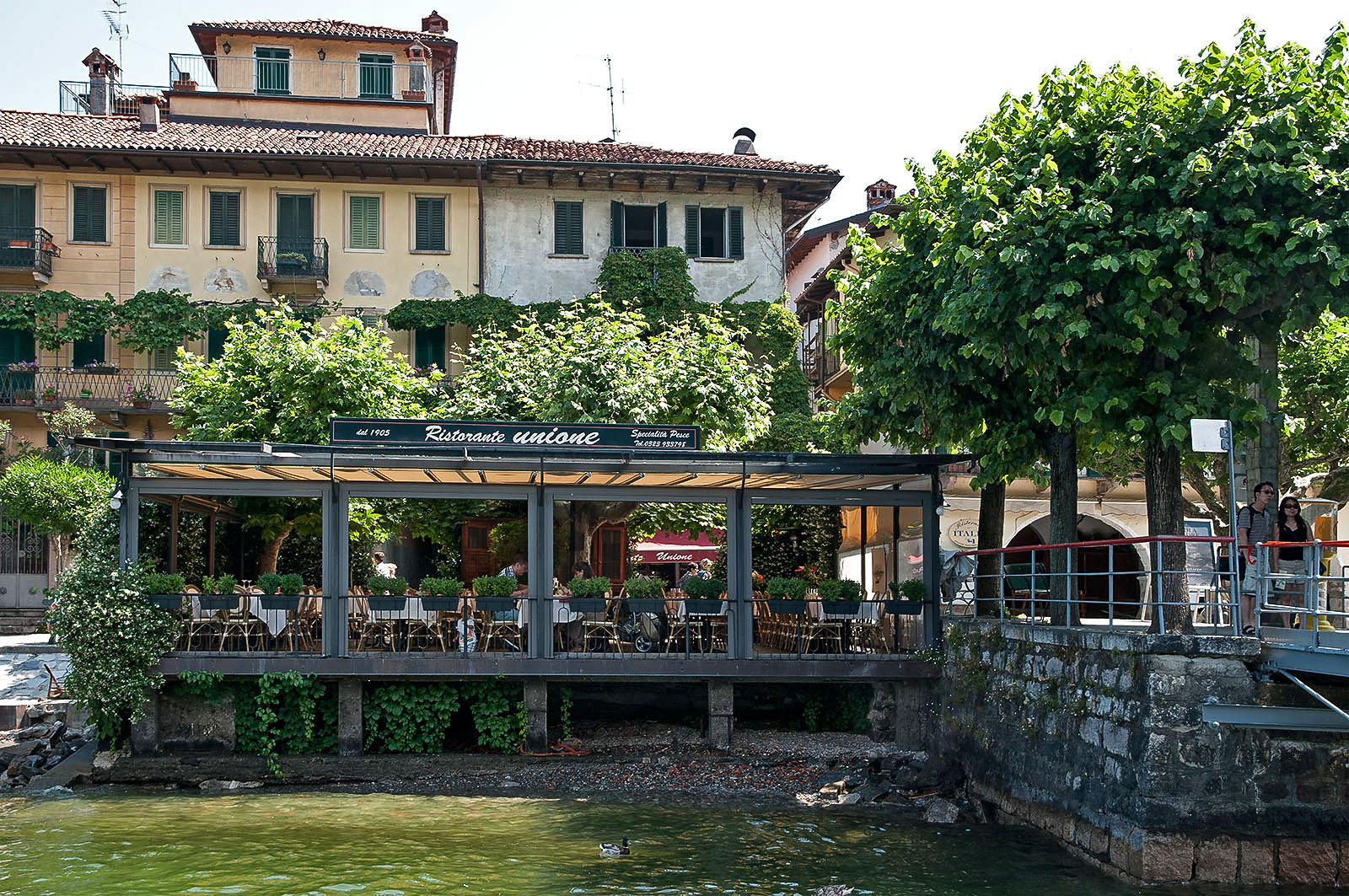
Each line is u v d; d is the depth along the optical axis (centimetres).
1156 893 1246
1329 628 1448
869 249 2016
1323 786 1288
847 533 3203
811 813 1638
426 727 1906
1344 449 2089
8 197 3316
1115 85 1577
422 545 3256
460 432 1775
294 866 1352
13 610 3103
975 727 1759
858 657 1936
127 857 1388
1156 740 1273
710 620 1961
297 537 2847
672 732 2072
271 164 3325
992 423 1839
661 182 3444
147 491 1845
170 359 3325
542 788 1770
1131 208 1472
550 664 1878
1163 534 1587
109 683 1786
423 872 1336
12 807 1647
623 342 2416
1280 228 1389
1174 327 1457
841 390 3541
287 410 2373
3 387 3256
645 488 1956
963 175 1702
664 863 1379
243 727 1873
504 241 3422
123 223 3341
